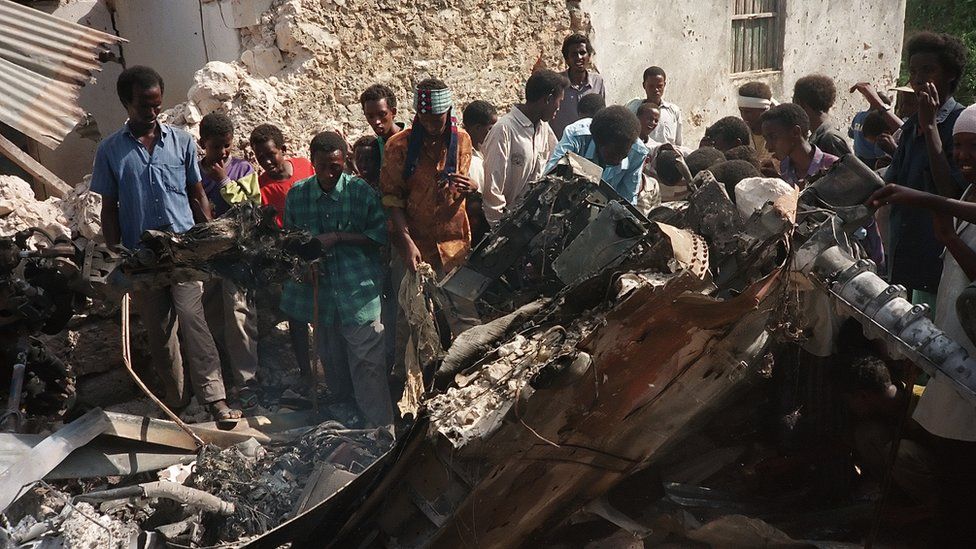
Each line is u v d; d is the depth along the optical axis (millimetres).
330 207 5070
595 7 8258
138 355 5516
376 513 3398
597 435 3324
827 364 4008
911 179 4484
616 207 3541
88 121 6988
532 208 3988
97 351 5375
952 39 4508
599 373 3100
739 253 3504
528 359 3229
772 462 4109
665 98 9180
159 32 6906
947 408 3623
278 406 5363
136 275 4020
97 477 4188
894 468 4051
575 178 3969
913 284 4512
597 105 6441
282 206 5457
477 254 4016
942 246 4379
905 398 3805
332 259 5078
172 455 4230
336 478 3965
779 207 3463
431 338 4004
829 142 6023
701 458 4082
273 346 5801
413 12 6906
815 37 10617
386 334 5488
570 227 3918
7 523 3488
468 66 7375
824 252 3410
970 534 3730
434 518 3303
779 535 3762
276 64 6336
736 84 9914
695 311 3055
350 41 6578
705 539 3879
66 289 4266
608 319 2973
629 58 8688
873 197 3602
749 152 5387
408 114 7008
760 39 10164
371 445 4562
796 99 6480
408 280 4922
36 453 3678
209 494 3895
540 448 3191
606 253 3465
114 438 4059
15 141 6781
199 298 5008
